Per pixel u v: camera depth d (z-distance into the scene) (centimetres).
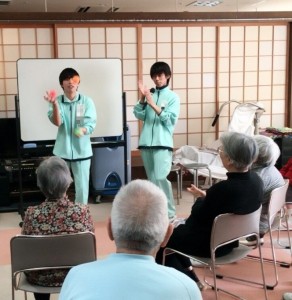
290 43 586
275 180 294
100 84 461
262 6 837
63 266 204
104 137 471
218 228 226
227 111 583
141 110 422
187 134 576
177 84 563
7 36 507
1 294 284
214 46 565
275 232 393
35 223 206
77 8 820
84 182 414
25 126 446
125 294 108
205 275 310
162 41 549
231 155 237
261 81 587
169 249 250
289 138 540
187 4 799
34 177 496
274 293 285
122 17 524
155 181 422
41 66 443
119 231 121
